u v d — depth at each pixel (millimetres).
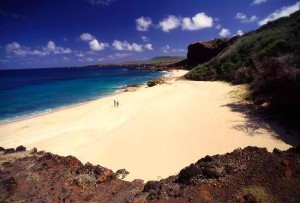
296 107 17516
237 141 15797
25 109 33594
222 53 50750
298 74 18062
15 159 9062
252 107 21375
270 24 45188
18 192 6789
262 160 7582
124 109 27453
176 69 103438
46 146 18250
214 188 6668
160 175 12906
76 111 29375
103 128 21359
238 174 7094
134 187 7547
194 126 18969
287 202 5832
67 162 8633
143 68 144125
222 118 19797
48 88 57688
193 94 30266
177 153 15211
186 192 6652
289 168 6973
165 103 27234
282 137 15539
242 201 6004
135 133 19062
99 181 7598
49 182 7352
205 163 8000
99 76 95312
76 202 6543
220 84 36469
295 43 28234
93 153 16328
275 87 20938
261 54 31484
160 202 6355
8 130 23266
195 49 98875
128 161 14750
